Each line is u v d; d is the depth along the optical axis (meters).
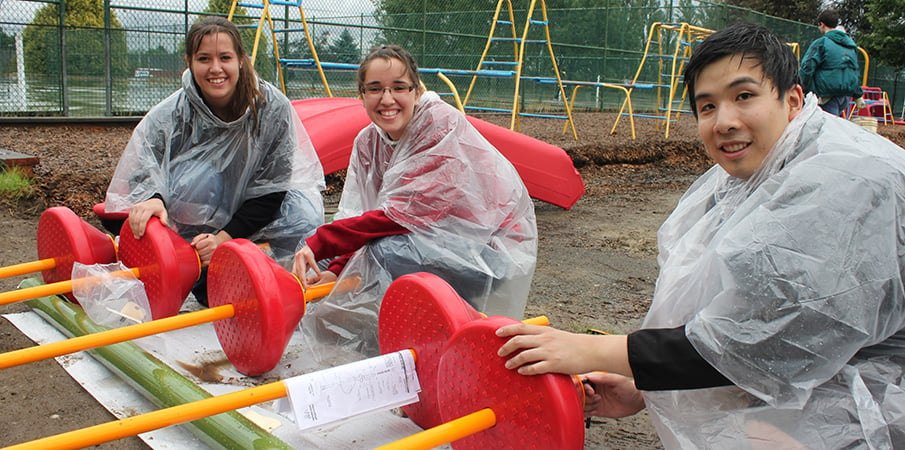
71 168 7.20
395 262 3.09
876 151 1.76
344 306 3.17
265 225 3.92
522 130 13.09
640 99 19.86
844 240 1.67
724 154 1.90
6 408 2.82
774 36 1.85
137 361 2.94
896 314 1.71
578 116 17.19
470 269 3.09
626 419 3.02
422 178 3.07
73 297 3.72
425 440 1.92
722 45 1.82
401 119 3.10
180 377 2.82
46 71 11.31
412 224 3.10
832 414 1.75
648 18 19.11
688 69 1.91
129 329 2.73
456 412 2.21
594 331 3.64
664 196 8.69
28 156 6.78
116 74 11.91
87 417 2.78
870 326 1.68
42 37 11.21
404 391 2.42
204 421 2.54
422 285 2.43
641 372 1.82
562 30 17.94
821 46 9.02
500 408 2.03
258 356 2.98
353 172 3.60
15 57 11.09
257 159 3.80
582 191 6.68
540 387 1.90
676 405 2.00
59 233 3.63
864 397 1.71
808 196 1.71
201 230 3.81
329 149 5.61
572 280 4.97
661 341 1.81
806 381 1.72
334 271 3.39
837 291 1.67
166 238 3.35
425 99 3.15
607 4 18.72
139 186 3.60
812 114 1.86
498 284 3.21
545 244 6.02
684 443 1.96
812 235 1.68
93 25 11.57
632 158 11.22
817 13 37.09
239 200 3.86
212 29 3.47
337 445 2.56
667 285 2.02
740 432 1.86
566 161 6.48
